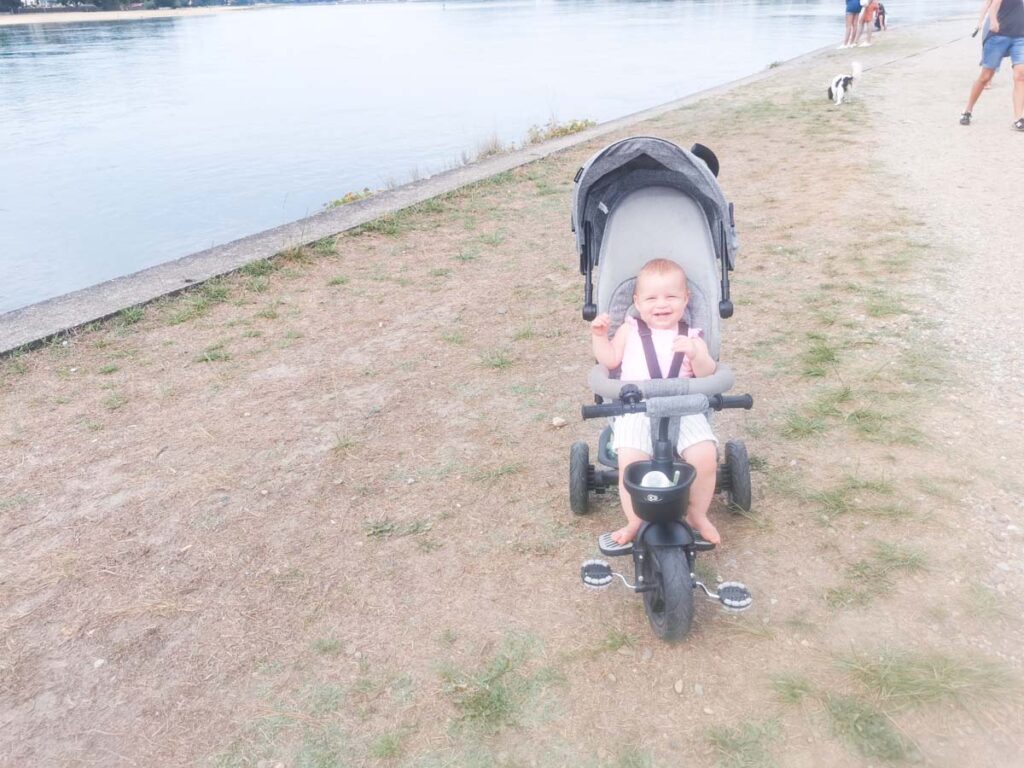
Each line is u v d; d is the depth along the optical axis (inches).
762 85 735.1
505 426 188.5
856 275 261.1
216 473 173.5
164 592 138.7
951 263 264.8
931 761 101.0
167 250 454.0
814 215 327.9
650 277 136.0
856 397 188.1
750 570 136.4
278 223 494.0
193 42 2251.5
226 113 945.5
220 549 149.2
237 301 273.0
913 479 157.2
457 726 110.1
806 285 257.0
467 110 879.1
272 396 207.0
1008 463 159.8
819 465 164.1
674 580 113.9
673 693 113.3
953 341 211.2
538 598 133.9
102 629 130.8
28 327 248.4
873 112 543.8
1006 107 521.3
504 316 253.0
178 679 120.6
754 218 331.6
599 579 124.9
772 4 2832.2
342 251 323.6
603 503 158.9
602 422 187.9
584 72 1157.1
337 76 1294.3
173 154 723.4
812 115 551.2
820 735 105.3
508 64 1352.1
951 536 140.9
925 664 114.5
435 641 125.4
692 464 126.5
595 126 609.0
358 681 118.6
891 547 138.5
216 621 131.7
